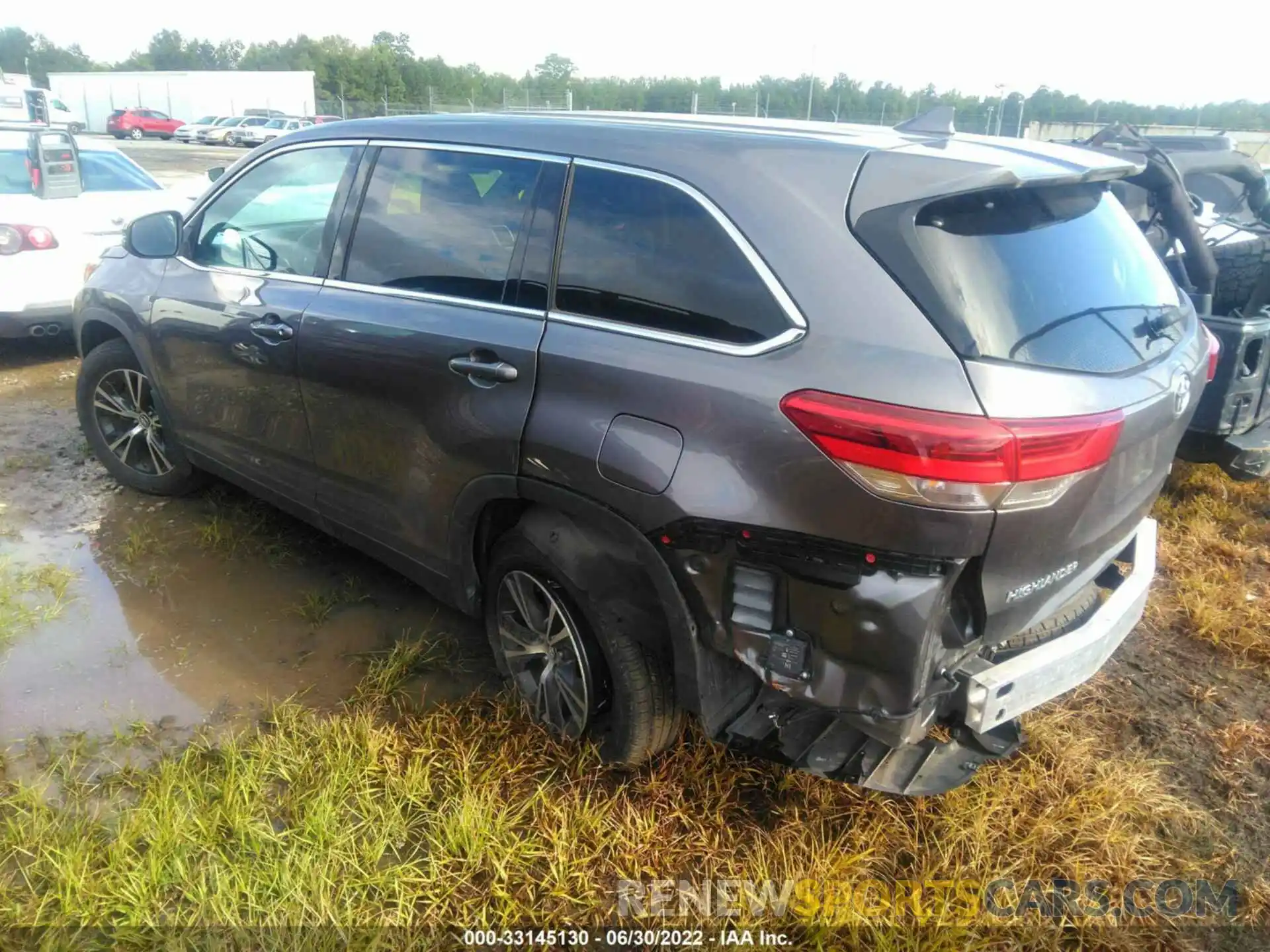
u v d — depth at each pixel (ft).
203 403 12.77
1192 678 11.38
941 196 6.92
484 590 9.94
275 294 11.30
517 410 8.52
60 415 19.02
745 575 7.36
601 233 8.41
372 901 7.61
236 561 13.08
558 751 9.19
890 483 6.57
